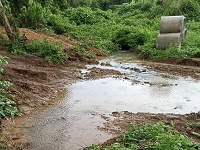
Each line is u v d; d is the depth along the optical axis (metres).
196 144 5.20
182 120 7.02
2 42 12.94
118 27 23.14
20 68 10.45
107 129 6.73
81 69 12.69
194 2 28.45
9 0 19.39
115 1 45.00
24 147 5.86
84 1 38.94
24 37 13.52
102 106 8.20
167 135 5.05
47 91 9.25
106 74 11.88
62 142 6.10
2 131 6.46
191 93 9.51
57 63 12.73
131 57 16.84
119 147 5.25
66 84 10.30
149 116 7.43
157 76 11.80
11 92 8.34
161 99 8.89
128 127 6.43
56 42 14.73
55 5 28.52
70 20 27.53
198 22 25.14
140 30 21.03
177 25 16.73
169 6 28.11
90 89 9.77
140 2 35.34
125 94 9.30
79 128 6.76
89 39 20.27
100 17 29.34
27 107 7.92
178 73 12.32
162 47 16.52
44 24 20.34
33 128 6.72
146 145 5.15
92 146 5.70
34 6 19.72
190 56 15.00
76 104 8.31
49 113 7.62
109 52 18.47
